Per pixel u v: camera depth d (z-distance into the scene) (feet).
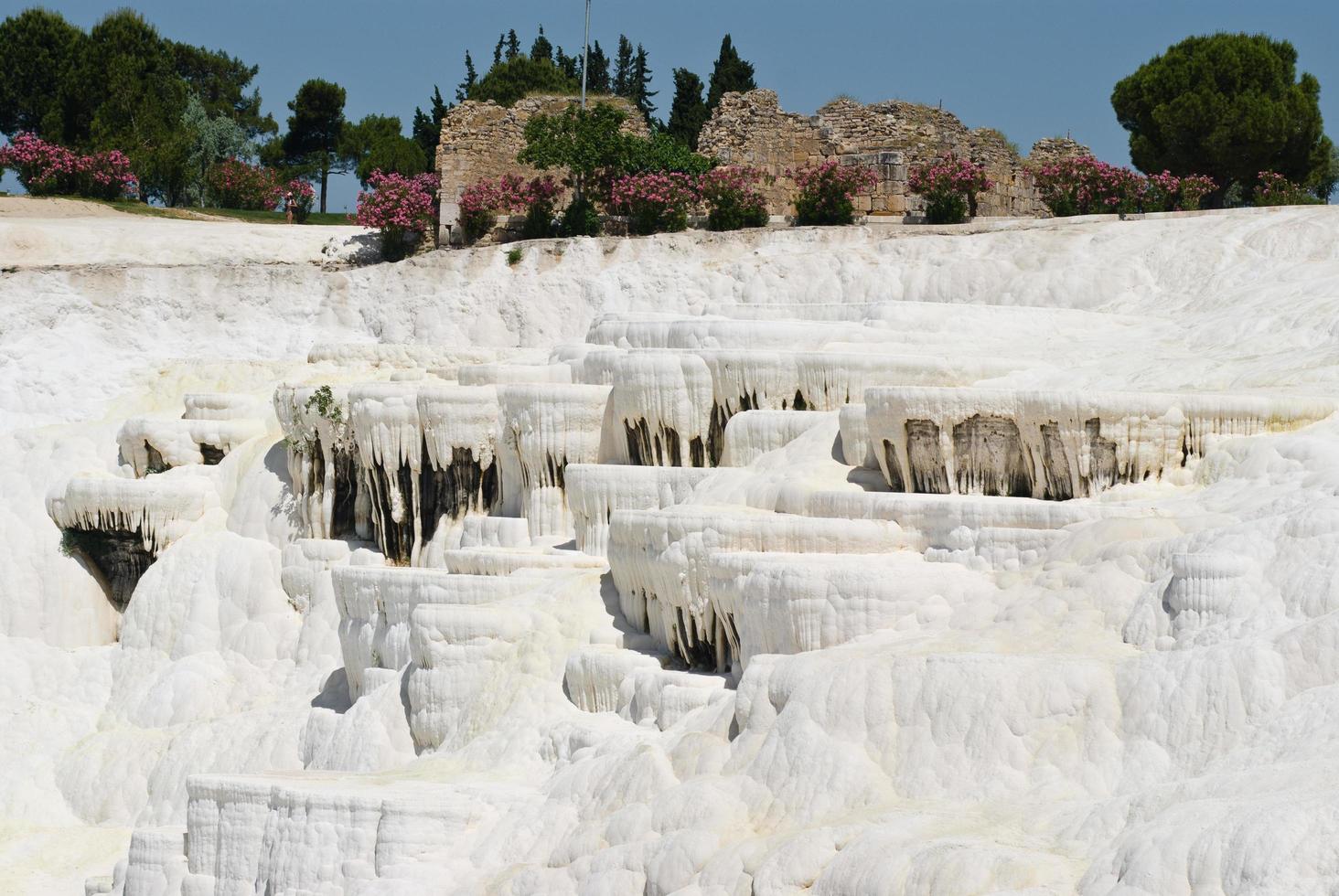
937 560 144.46
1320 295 183.62
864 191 270.26
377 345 246.47
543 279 258.37
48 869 177.37
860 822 114.73
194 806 152.25
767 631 141.59
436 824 137.59
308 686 196.85
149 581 217.15
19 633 223.51
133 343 264.52
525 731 152.87
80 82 391.24
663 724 143.43
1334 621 114.52
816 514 156.25
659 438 184.44
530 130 276.62
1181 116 288.92
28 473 236.43
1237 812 98.53
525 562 175.73
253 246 286.25
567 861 130.21
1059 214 260.21
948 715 120.67
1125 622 127.65
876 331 192.13
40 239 280.92
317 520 216.13
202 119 428.15
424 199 282.77
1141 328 191.93
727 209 266.98
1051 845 107.34
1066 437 152.87
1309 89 304.50
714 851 121.60
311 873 140.77
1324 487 131.85
